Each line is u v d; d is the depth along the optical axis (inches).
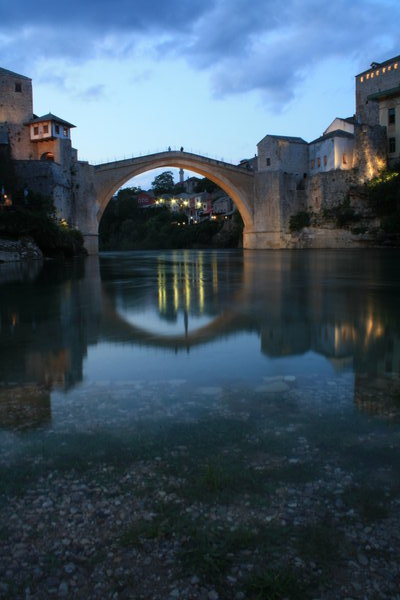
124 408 243.0
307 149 3203.7
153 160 2864.2
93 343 401.1
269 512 148.6
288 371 305.0
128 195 6368.1
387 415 226.2
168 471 175.8
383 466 176.6
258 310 563.8
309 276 1071.6
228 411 235.3
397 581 120.1
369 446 193.2
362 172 2874.0
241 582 120.8
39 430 216.5
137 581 121.6
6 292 803.4
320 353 351.6
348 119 3523.6
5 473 176.6
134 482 168.6
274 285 873.5
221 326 466.0
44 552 132.6
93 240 2682.1
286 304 614.2
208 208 5103.3
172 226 4923.7
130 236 5280.5
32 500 157.9
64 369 321.1
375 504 151.9
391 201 2694.4
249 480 167.8
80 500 157.6
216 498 156.9
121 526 143.3
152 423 222.1
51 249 2086.6
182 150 2945.4
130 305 628.4
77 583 121.3
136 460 185.0
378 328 444.5
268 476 170.1
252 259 1905.8
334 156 2950.3
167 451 192.1
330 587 118.4
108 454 190.9
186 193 6023.6
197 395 260.8
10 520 147.3
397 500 154.2
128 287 872.9
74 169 2583.7
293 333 426.6
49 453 192.7
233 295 719.7
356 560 127.3
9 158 2194.9
